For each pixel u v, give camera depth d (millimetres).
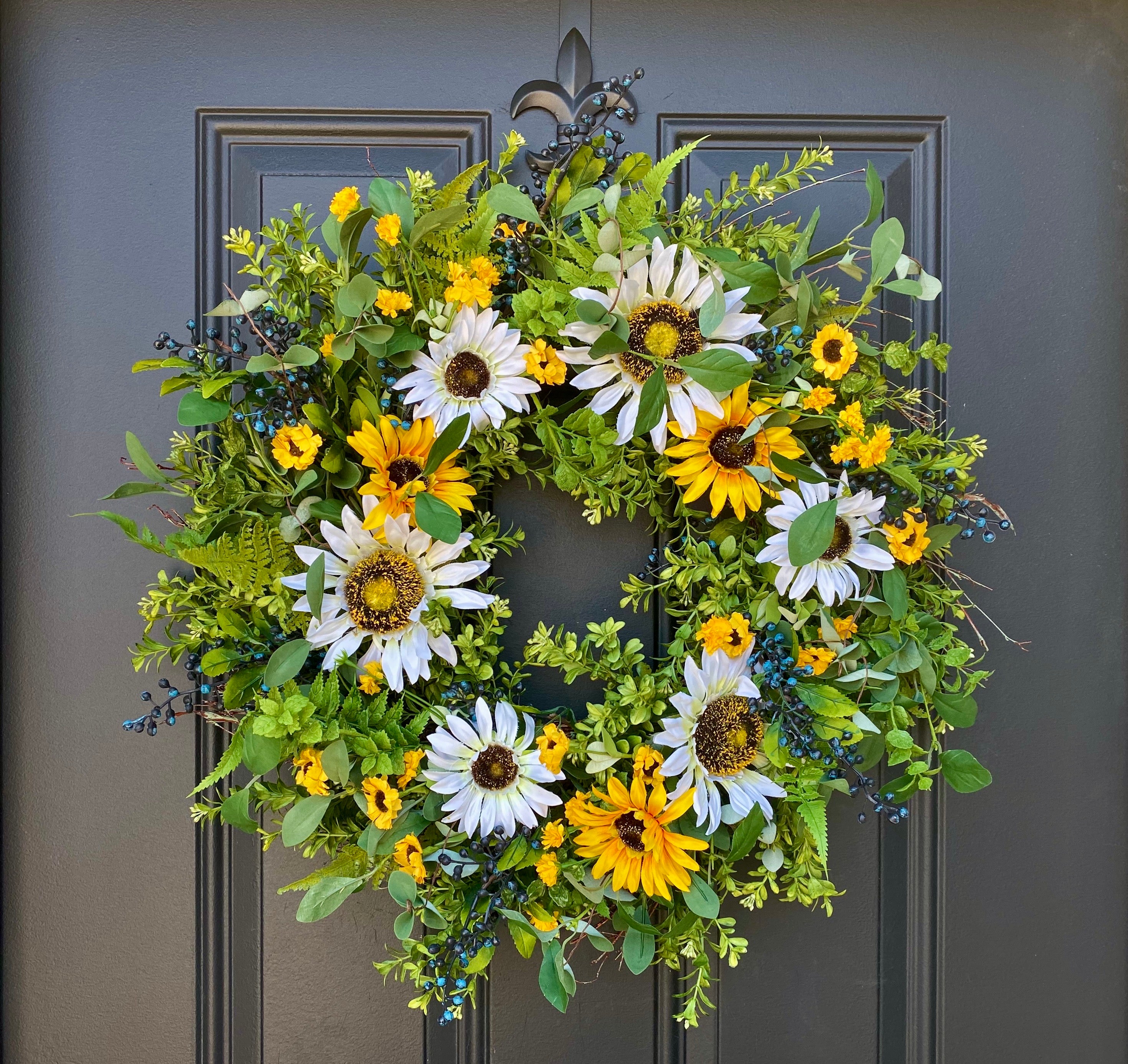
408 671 847
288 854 1033
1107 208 1067
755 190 901
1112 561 1072
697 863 911
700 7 1063
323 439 862
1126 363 1076
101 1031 1025
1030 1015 1062
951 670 1052
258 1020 1027
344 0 1052
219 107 1048
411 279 846
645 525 1027
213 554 800
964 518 956
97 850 1027
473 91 1055
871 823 1059
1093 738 1071
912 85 1072
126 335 1040
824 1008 1051
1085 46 1067
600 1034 1038
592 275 837
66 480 1033
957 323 1066
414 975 878
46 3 1046
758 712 859
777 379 867
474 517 996
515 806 848
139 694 1031
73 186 1043
